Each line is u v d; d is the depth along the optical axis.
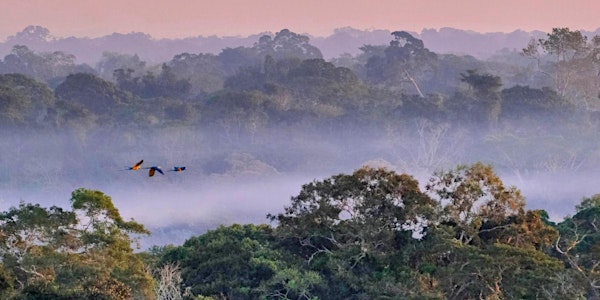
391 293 143.38
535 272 142.75
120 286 133.38
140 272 137.25
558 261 147.38
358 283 147.00
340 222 154.88
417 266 150.00
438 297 140.75
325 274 151.50
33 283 131.25
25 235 140.62
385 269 149.75
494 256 143.25
